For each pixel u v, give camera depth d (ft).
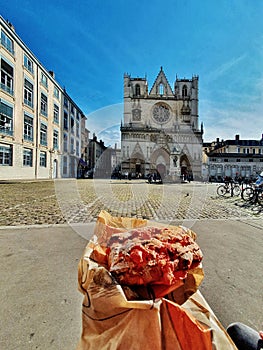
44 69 106.42
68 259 12.20
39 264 11.55
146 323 3.25
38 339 6.43
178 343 3.29
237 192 53.42
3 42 79.82
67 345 6.21
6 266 11.30
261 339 4.51
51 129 115.14
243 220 22.91
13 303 8.16
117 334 3.22
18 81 88.22
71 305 8.09
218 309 8.00
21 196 37.81
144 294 3.51
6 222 20.01
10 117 84.28
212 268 11.47
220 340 3.54
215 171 172.14
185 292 4.00
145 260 3.56
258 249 14.33
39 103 102.78
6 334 6.61
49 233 16.62
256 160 177.17
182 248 4.00
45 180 86.43
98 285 3.38
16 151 87.30
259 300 8.61
